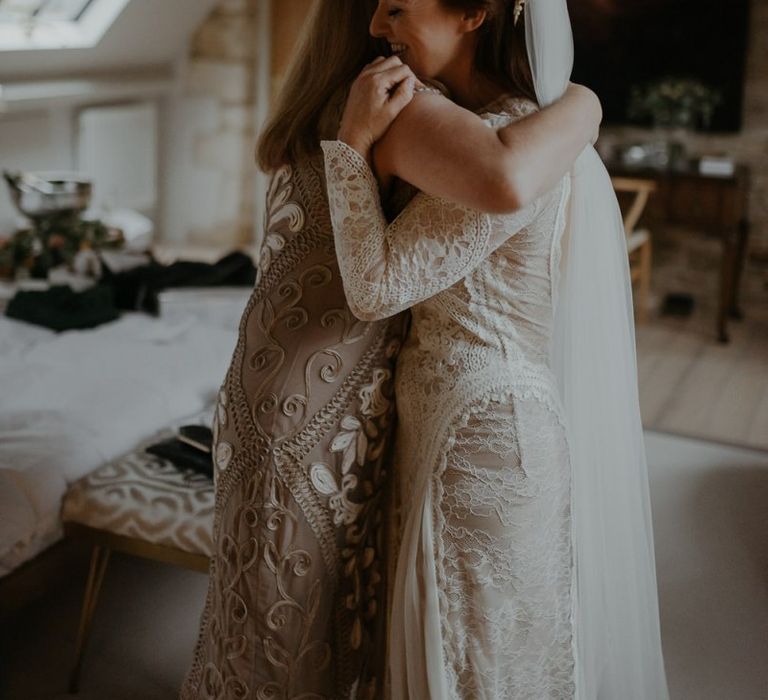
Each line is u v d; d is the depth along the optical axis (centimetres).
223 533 157
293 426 151
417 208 134
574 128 135
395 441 162
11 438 230
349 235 133
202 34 655
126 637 238
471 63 146
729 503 327
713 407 419
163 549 206
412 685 152
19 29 536
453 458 146
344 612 161
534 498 149
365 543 162
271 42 654
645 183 498
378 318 136
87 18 567
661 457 364
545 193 136
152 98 664
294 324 151
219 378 291
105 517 210
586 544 176
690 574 279
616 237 172
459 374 146
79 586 260
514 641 153
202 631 172
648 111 573
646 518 191
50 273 374
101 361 290
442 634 149
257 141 155
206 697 165
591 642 178
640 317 552
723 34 546
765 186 562
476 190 125
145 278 353
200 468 217
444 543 147
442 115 129
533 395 147
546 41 139
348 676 165
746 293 577
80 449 230
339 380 152
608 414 178
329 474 154
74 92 573
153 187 670
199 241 693
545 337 152
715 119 560
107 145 620
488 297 144
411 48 143
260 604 154
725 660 237
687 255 584
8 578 208
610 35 569
